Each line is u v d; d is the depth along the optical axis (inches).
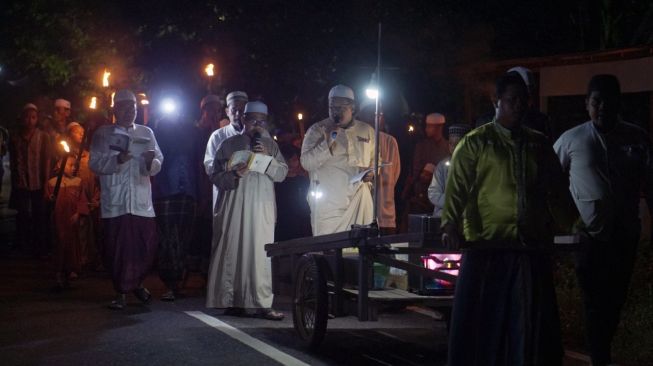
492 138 254.7
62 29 749.3
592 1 762.8
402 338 374.0
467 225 255.3
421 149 553.6
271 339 368.2
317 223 405.1
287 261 379.6
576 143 313.0
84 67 751.7
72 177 510.6
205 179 496.4
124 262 437.4
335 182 402.0
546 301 251.4
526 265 250.4
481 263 252.7
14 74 809.5
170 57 750.5
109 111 529.0
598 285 310.8
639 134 313.1
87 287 512.4
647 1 713.6
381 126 516.7
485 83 687.7
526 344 247.3
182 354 338.6
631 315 357.7
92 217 582.2
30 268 590.9
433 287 322.0
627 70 561.3
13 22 754.2
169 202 467.2
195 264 533.6
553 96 606.5
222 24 733.3
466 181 254.4
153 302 460.1
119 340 363.3
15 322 400.5
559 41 808.9
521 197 250.8
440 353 345.7
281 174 421.7
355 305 324.2
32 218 651.5
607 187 308.8
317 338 342.0
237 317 418.3
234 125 438.3
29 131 674.8
